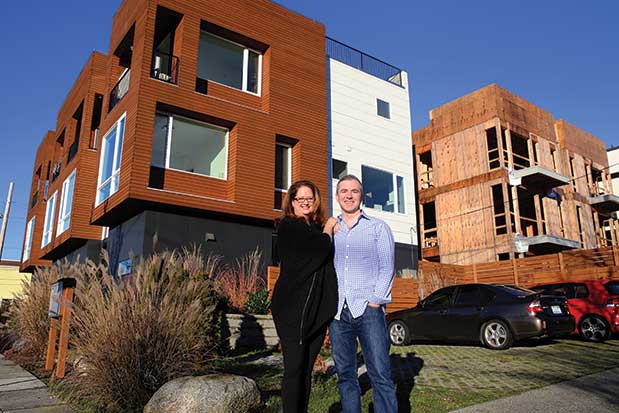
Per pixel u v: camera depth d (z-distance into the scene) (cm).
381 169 1698
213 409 358
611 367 583
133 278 483
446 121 2066
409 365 647
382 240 306
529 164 2075
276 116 1334
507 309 809
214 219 1201
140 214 1133
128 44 1377
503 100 1923
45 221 1934
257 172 1251
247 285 998
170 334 452
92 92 1556
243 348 814
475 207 1866
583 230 2131
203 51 1290
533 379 516
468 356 723
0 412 402
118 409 412
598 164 2402
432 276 1406
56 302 581
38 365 670
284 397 265
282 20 1427
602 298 934
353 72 1719
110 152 1277
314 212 310
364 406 400
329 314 284
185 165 1184
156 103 1134
